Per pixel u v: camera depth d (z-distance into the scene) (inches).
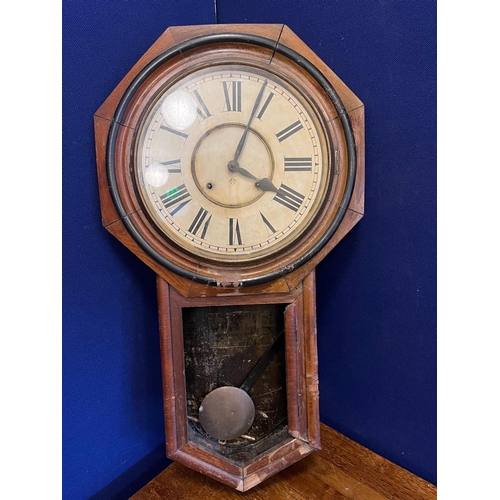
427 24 32.5
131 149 32.0
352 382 44.2
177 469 41.0
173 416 35.3
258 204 33.5
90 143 35.9
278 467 36.8
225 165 32.9
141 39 38.2
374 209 38.9
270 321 37.6
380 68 35.6
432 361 37.3
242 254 33.7
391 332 39.8
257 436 38.7
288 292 35.1
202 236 33.3
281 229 33.9
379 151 37.5
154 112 31.9
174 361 35.0
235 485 36.1
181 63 32.2
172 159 32.4
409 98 34.6
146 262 33.5
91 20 34.8
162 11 39.5
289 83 32.8
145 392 42.7
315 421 36.7
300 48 33.3
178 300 34.4
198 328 37.0
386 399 41.4
